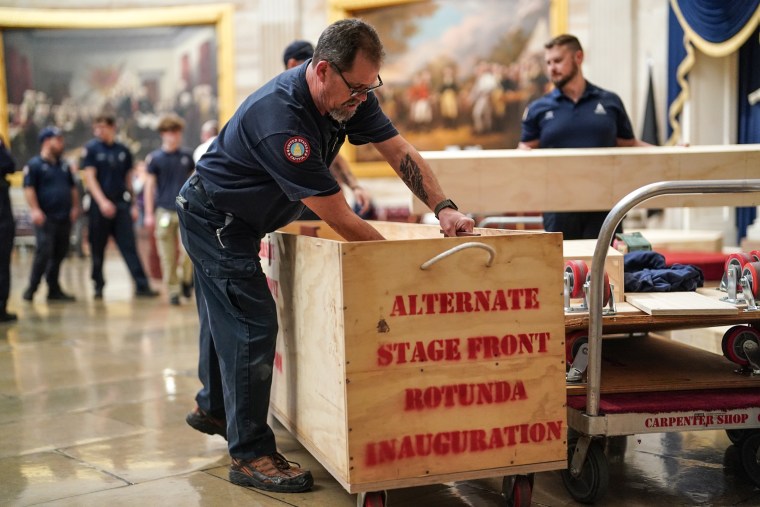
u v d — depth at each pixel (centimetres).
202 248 273
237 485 283
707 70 888
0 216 684
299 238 269
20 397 424
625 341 355
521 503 249
